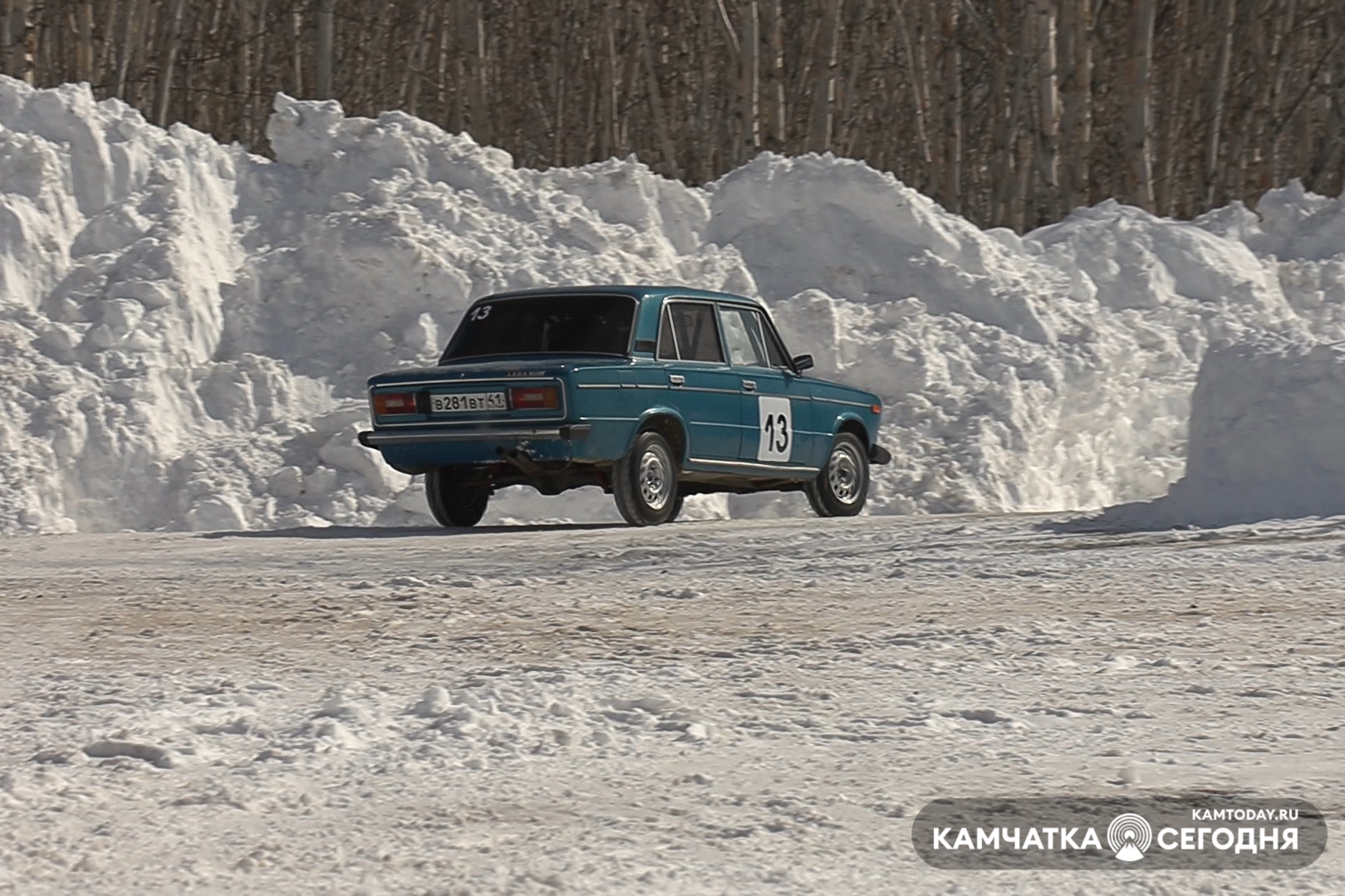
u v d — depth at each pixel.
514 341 33.41
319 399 42.62
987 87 115.00
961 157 116.44
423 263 44.19
